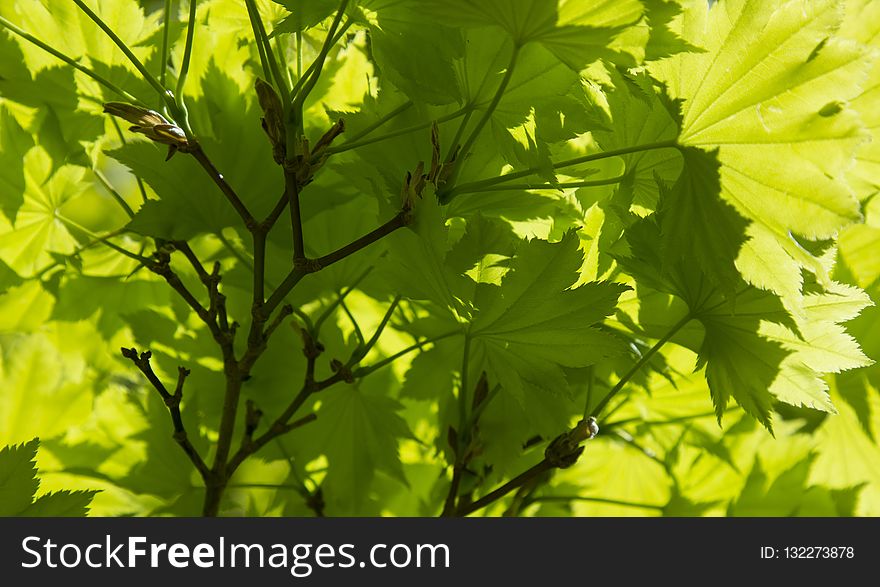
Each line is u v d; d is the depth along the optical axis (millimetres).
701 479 1271
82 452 1165
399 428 1120
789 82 792
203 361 1163
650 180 966
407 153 955
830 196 771
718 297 939
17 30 860
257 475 1286
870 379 1186
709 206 835
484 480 1142
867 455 1277
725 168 824
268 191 1032
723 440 1263
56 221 1131
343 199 1056
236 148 1018
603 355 895
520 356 927
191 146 853
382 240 1042
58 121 1067
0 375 1157
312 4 846
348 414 1133
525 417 1045
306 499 1171
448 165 866
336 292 1104
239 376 957
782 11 800
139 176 981
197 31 1039
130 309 1188
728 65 822
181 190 998
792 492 1227
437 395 1125
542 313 886
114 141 1180
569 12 752
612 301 876
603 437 1236
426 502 1206
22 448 877
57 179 1120
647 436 1286
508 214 985
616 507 1350
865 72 769
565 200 995
